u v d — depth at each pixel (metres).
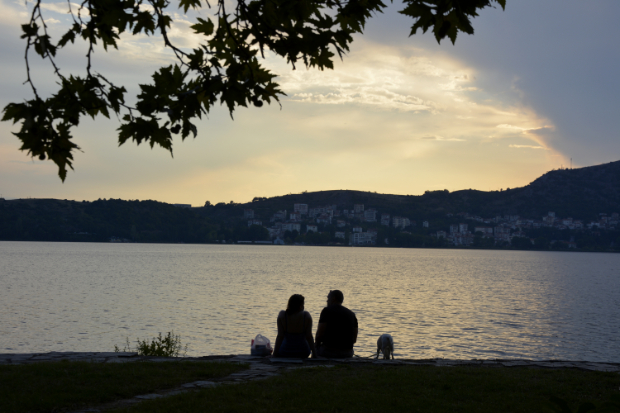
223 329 27.27
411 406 6.43
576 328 30.48
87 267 87.31
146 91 3.35
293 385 7.27
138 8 3.43
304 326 9.43
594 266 144.12
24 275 66.50
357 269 100.44
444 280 73.31
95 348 22.28
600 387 7.39
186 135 3.46
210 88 3.48
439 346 24.28
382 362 9.16
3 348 22.03
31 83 3.17
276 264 114.94
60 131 3.26
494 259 190.38
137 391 7.04
